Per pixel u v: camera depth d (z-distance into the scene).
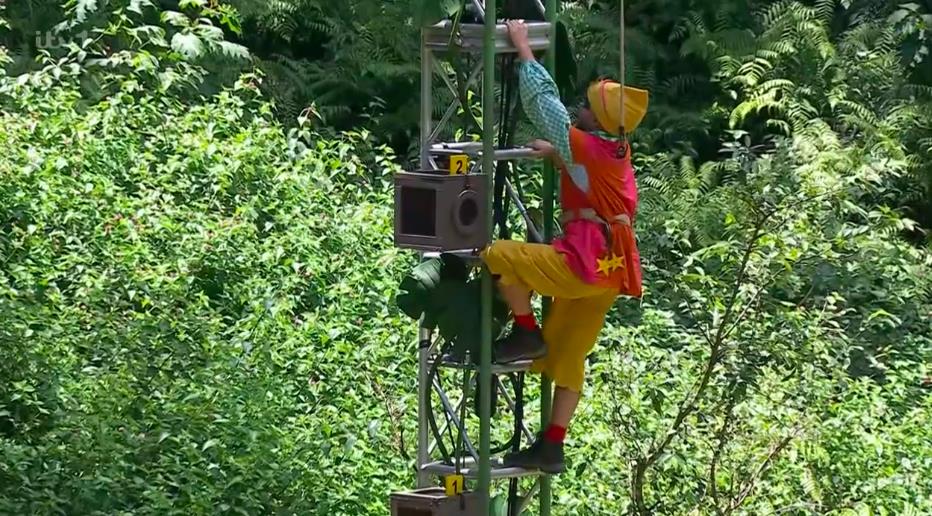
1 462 24.62
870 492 27.30
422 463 20.52
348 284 35.28
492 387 20.83
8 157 37.19
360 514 25.69
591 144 18.81
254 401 27.77
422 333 20.52
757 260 25.02
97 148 38.81
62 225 35.41
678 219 41.56
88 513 24.06
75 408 27.06
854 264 38.59
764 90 49.16
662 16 53.22
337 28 51.72
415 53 51.03
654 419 25.81
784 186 30.42
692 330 32.59
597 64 50.91
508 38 19.27
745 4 52.53
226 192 38.69
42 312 30.45
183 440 25.84
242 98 47.06
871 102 50.47
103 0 47.41
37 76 41.50
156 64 43.00
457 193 18.56
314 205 39.22
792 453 25.62
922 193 48.75
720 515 23.16
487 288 19.19
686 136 51.84
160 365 28.31
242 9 51.09
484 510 19.45
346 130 52.09
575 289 18.81
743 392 23.31
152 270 33.53
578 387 19.78
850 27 52.56
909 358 37.75
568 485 26.66
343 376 30.22
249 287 34.25
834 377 29.50
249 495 24.56
